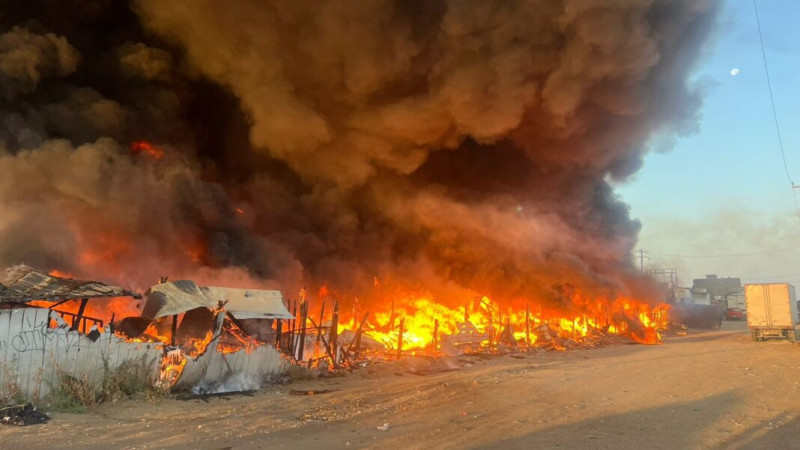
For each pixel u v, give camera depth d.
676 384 11.51
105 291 9.78
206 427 7.39
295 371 12.79
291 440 6.69
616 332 29.91
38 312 8.47
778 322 24.53
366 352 17.00
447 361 17.11
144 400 9.18
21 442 6.29
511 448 6.22
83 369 8.95
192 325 12.70
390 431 7.20
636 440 6.63
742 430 7.17
